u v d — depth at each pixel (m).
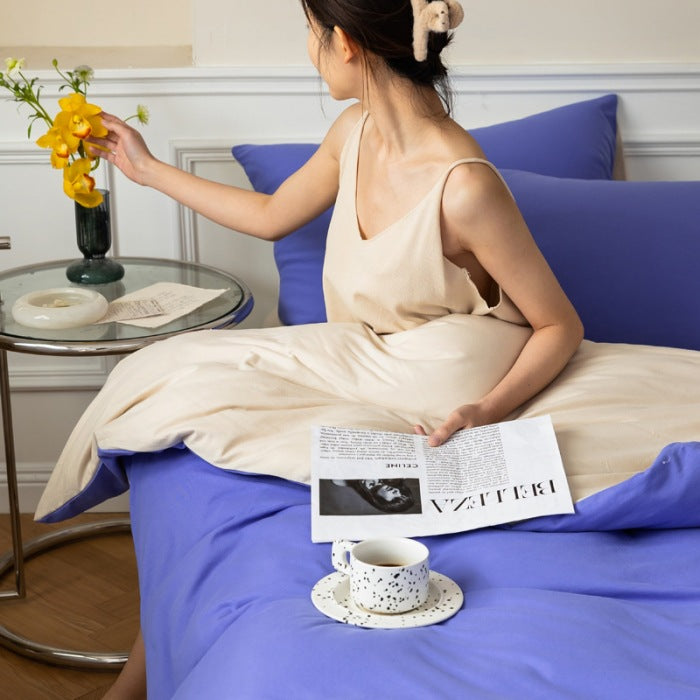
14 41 2.63
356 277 1.73
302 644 1.05
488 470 1.40
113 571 2.29
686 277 1.93
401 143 1.69
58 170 2.34
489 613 1.12
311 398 1.57
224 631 1.17
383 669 1.01
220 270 2.25
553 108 2.39
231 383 1.57
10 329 1.88
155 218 2.38
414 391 1.60
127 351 1.83
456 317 1.70
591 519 1.32
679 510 1.33
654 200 2.02
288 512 1.37
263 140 2.36
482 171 1.62
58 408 2.50
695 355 1.74
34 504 2.56
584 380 1.64
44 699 1.87
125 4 2.63
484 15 2.34
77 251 2.40
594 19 2.35
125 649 2.00
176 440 1.51
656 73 2.37
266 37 2.30
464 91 2.36
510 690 0.98
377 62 1.62
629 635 1.08
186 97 2.31
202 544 1.36
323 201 1.97
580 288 1.94
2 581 2.24
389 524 1.31
